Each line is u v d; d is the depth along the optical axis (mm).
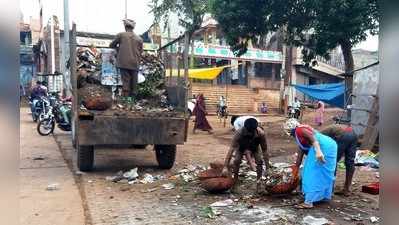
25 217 5016
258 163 6406
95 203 5668
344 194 6207
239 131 6238
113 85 8602
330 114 27312
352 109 12297
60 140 11812
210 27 29812
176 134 7539
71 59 8258
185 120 7582
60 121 12500
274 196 5977
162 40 11891
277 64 33312
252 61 32344
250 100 30484
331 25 13281
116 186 6684
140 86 8820
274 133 15562
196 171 7828
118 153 9984
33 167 8148
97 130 7176
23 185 6668
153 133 7430
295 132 5848
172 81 8930
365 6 12539
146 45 10945
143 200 5844
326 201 5855
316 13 14086
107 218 5004
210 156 9820
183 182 6969
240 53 17016
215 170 6672
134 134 7332
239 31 15461
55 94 15781
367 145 10266
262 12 14844
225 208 5441
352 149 6129
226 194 6176
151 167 8344
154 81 9242
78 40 10625
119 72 8641
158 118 7430
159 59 9766
